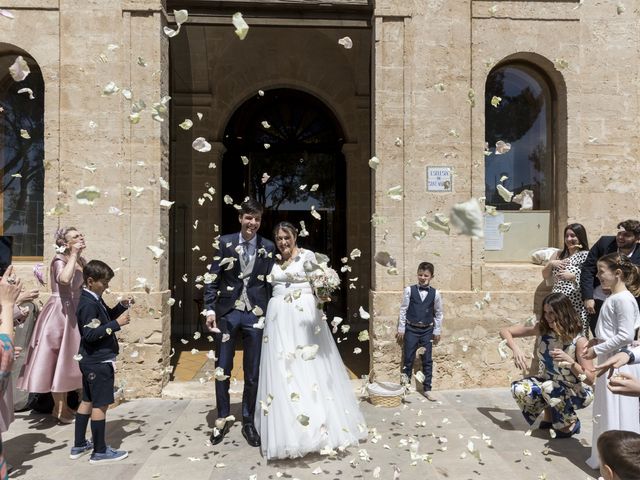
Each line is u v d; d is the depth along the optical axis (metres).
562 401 3.71
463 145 5.27
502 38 5.34
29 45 5.02
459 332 5.17
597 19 5.39
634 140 5.41
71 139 5.01
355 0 5.46
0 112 5.36
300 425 3.37
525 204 5.04
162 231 5.11
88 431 4.01
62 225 4.98
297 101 9.36
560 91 5.51
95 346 3.37
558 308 3.68
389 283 5.16
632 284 3.18
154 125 5.06
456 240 5.23
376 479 3.10
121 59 5.04
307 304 3.71
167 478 3.14
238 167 9.23
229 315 3.88
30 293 3.66
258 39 8.71
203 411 4.50
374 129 5.31
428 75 5.26
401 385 4.66
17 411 4.49
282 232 3.77
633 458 1.51
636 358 2.80
